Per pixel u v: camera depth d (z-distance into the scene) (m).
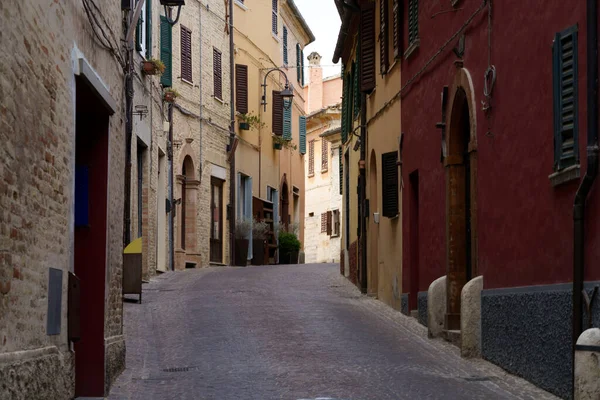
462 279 13.70
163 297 19.02
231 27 33.81
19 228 6.60
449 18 14.03
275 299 18.89
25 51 6.60
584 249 8.77
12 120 6.28
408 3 17.03
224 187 33.06
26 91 6.66
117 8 10.84
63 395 7.89
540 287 9.95
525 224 10.51
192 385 10.22
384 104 19.41
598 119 8.53
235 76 34.91
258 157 37.69
